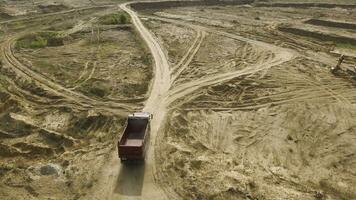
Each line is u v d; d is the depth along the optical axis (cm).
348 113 3322
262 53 4859
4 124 3012
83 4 7912
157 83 3831
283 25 6309
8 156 2605
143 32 5694
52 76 3934
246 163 2542
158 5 8181
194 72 4150
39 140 2814
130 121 2728
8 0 7756
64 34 5500
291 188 2269
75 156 2578
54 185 2280
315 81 3981
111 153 2608
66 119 3116
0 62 4288
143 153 2436
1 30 5766
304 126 3102
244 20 6831
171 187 2259
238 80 3947
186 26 6191
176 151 2628
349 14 7450
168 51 4822
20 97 3475
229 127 3056
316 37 5775
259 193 2175
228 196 2139
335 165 2584
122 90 3631
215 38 5506
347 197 2231
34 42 5084
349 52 5006
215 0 8669
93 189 2248
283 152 2722
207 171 2392
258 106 3428
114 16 6544
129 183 2298
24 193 2206
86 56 4575
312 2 8662
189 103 3425
